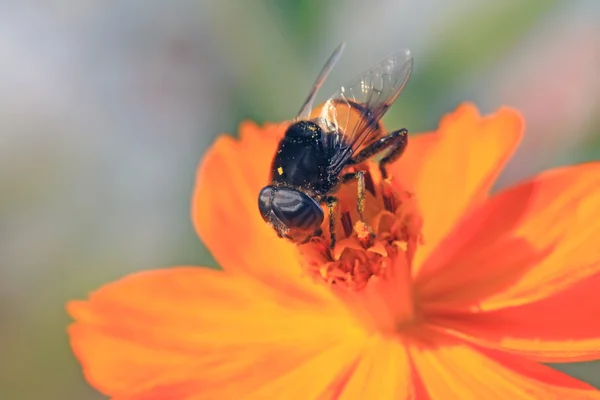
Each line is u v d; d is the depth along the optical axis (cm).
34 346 17
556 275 14
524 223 14
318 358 14
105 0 21
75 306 14
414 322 14
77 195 19
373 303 14
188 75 20
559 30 17
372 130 14
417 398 14
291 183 14
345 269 14
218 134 19
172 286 15
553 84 17
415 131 16
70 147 19
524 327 14
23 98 20
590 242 14
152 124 20
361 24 17
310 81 17
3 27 21
